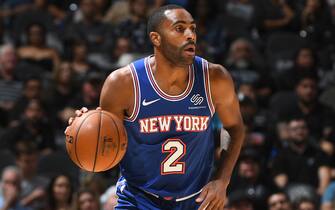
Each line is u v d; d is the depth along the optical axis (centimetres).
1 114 2633
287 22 3209
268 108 2694
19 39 3003
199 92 1122
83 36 3041
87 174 2209
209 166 1164
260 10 3216
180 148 1127
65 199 2075
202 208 1123
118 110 1120
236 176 2178
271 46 3047
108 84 1118
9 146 2428
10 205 2097
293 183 2291
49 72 2883
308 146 2367
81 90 2683
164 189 1149
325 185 2294
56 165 2370
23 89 2667
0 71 2769
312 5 3141
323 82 2853
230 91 1140
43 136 2494
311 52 2820
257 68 2812
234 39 3012
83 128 1075
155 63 1115
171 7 1103
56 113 2603
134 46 2877
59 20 3244
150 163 1133
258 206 2108
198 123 1126
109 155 1081
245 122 2341
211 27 3019
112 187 1942
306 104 2589
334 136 2484
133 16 3012
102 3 3238
